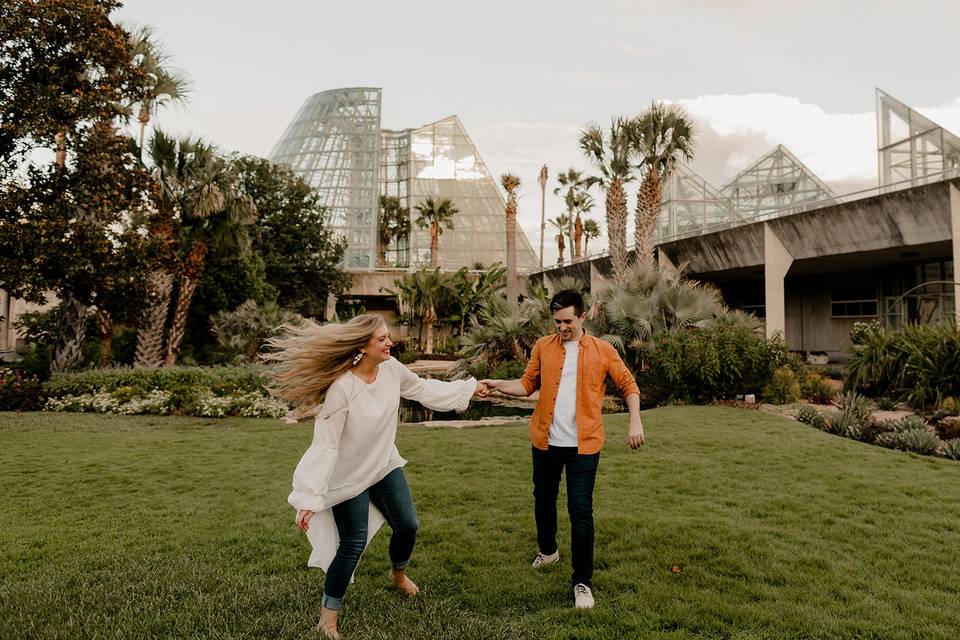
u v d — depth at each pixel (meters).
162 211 16.75
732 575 3.50
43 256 12.14
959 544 4.01
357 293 40.97
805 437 8.33
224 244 18.22
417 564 3.68
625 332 14.92
